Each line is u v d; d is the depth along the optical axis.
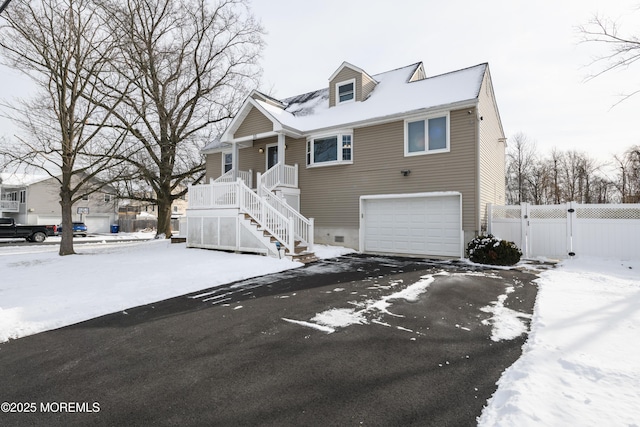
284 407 2.52
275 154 15.80
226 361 3.38
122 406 2.57
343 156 13.41
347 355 3.48
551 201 31.41
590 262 9.01
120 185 20.25
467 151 10.78
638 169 24.77
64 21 11.87
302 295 6.07
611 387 2.66
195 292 6.44
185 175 19.08
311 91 19.03
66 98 12.71
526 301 5.48
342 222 13.48
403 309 5.11
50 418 2.42
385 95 13.87
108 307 5.30
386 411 2.46
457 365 3.21
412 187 11.83
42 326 4.46
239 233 11.12
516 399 2.49
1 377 3.09
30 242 21.92
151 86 17.05
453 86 11.98
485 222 11.13
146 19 17.16
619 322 4.23
